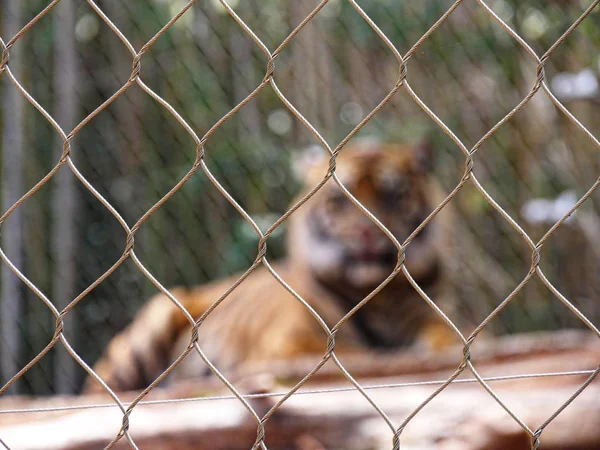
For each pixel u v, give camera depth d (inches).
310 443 289.7
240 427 285.9
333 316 607.2
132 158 760.3
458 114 741.9
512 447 278.2
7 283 669.9
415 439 288.4
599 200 710.5
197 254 757.9
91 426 278.2
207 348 632.4
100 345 762.2
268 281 650.2
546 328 741.9
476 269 764.6
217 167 748.6
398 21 713.6
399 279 616.1
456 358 410.6
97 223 770.8
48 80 734.5
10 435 271.0
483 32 685.3
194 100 748.0
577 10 579.5
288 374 395.2
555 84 657.6
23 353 722.2
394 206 629.9
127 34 749.3
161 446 278.4
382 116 743.1
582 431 274.5
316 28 741.9
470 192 755.4
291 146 759.1
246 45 746.8
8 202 653.9
